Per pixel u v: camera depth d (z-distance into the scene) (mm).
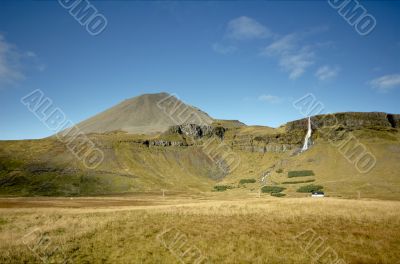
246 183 194250
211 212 48062
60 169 195125
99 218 45500
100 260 28000
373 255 29703
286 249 31016
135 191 186000
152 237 34469
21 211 57062
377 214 44375
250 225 39219
